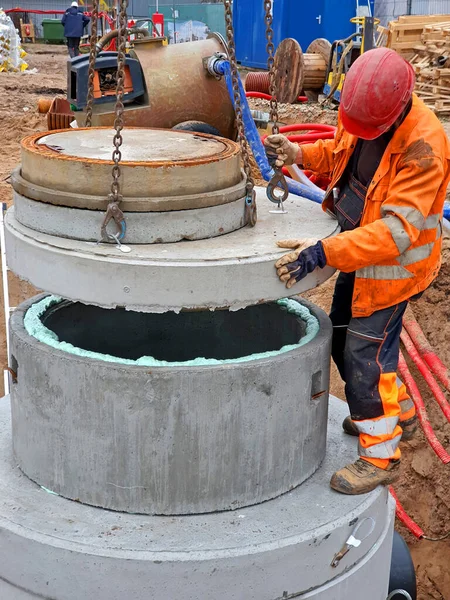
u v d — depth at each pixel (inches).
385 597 134.2
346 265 108.3
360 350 117.3
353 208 120.3
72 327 141.5
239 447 112.2
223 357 149.8
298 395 116.5
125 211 107.8
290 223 127.2
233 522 112.5
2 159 401.7
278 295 110.1
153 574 104.4
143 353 148.4
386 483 124.6
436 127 108.2
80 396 109.6
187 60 309.3
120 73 103.3
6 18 748.0
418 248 113.0
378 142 114.1
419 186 106.3
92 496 114.3
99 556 104.3
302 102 535.8
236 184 121.5
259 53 753.6
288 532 110.5
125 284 104.1
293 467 120.3
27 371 115.8
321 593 113.8
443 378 208.7
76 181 108.7
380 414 119.1
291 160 134.0
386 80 103.7
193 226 112.5
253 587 108.0
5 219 120.5
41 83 650.2
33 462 120.1
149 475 110.8
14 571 110.7
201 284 104.4
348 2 651.5
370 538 122.4
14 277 287.6
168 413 107.6
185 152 119.5
